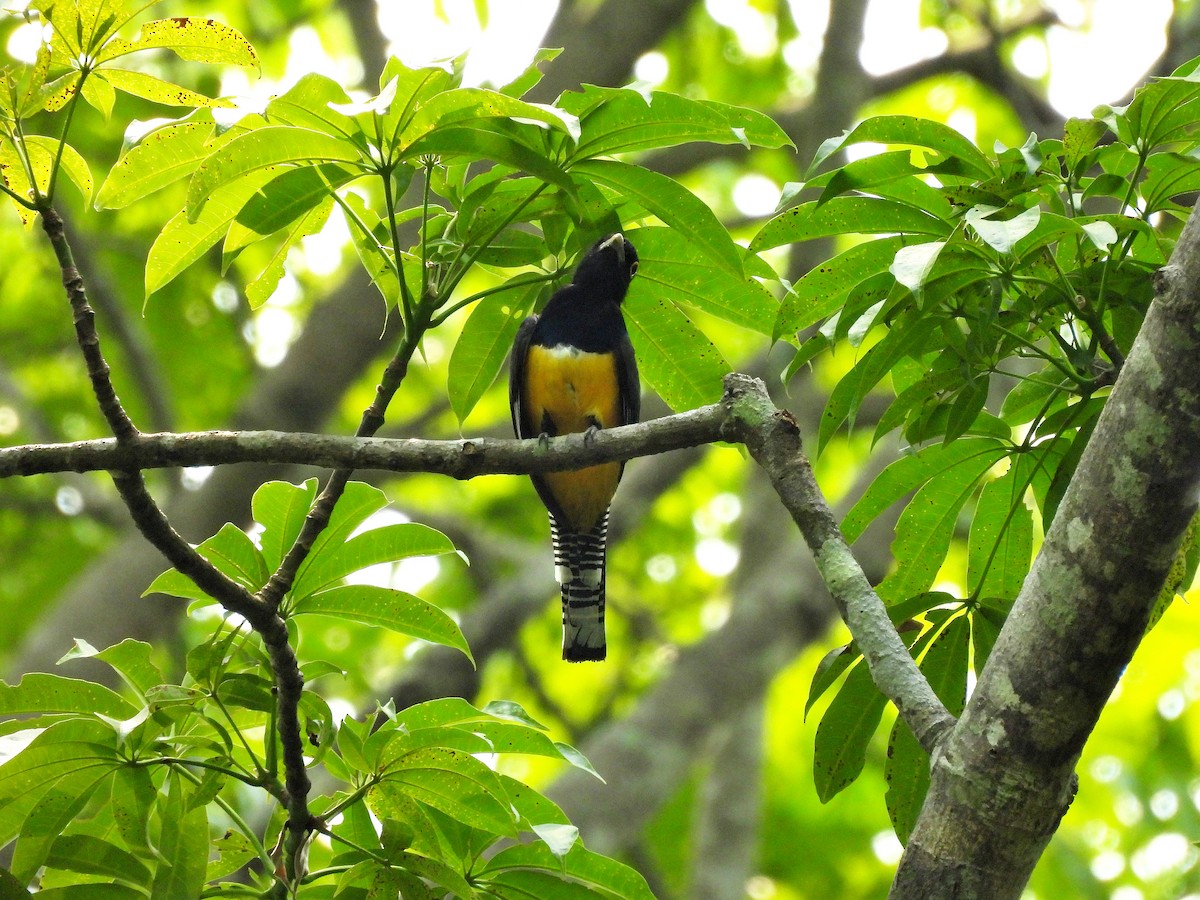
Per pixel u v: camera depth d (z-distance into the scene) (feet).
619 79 76.18
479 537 85.35
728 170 97.30
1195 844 25.36
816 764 27.53
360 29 79.10
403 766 23.95
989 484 29.14
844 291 27.89
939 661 27.66
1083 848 84.33
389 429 86.69
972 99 96.43
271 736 25.02
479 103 22.74
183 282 85.40
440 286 29.22
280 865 25.22
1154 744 80.84
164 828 24.04
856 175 26.07
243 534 25.82
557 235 29.60
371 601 26.71
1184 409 20.52
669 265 30.25
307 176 25.89
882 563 66.49
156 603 65.46
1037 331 27.58
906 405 27.40
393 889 24.93
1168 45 66.28
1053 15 86.33
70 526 88.22
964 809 21.01
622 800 63.26
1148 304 26.61
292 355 70.49
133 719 22.74
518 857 25.53
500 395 96.12
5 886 22.82
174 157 25.90
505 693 97.81
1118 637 20.75
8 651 84.89
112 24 24.63
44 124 72.13
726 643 68.64
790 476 26.21
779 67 97.25
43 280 86.02
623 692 96.89
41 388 91.15
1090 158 26.30
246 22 90.38
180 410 87.86
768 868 86.43
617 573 104.63
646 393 78.74
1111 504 20.89
